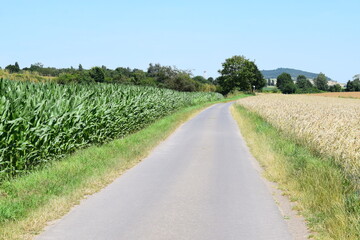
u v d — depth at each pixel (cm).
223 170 1122
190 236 580
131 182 948
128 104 1917
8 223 592
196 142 1758
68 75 4331
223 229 615
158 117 2912
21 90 1125
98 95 1734
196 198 805
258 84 16050
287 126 1836
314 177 851
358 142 1096
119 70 11944
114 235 576
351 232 551
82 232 586
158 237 571
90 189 855
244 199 805
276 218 679
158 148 1556
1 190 784
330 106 4097
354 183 820
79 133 1296
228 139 1884
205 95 7738
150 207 731
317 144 1327
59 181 861
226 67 14650
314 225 627
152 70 11088
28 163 1034
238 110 4184
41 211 662
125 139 1608
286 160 1120
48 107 1128
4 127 915
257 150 1448
